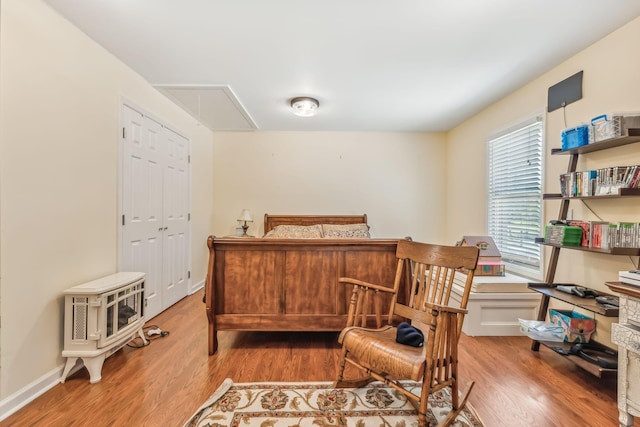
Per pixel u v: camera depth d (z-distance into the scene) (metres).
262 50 2.26
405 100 3.25
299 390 1.79
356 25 1.95
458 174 4.20
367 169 4.54
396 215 4.57
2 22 1.55
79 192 2.05
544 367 2.08
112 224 2.38
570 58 2.36
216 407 1.62
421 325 2.82
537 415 1.58
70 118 1.97
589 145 1.98
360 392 1.78
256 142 4.50
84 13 1.85
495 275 2.86
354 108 3.52
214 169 4.50
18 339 1.63
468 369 2.05
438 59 2.38
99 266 2.24
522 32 2.02
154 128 2.97
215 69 2.57
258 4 1.75
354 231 3.99
